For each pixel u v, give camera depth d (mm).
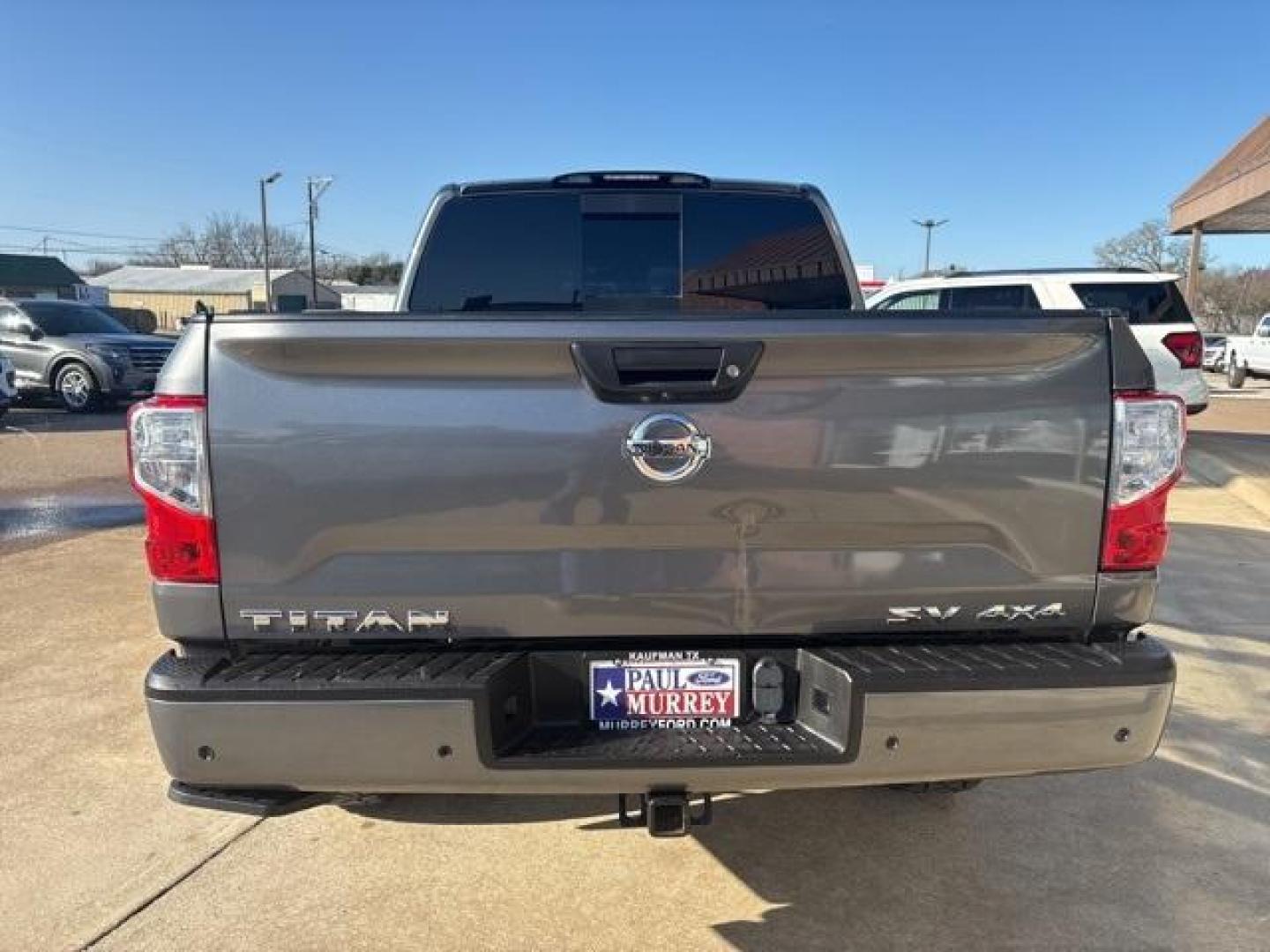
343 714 2215
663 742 2334
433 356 2236
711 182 4391
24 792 3551
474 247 4367
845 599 2375
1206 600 6031
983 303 11758
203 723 2225
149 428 2266
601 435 2275
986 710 2287
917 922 2822
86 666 4758
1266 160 14344
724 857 3160
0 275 63000
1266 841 3273
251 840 3242
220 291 68875
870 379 2297
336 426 2258
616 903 2910
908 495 2328
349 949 2695
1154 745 2367
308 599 2311
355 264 90438
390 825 3344
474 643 2379
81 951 2680
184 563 2301
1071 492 2359
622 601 2338
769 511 2318
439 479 2271
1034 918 2846
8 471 10680
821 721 2365
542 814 3416
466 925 2801
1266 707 4375
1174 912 2869
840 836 3297
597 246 4387
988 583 2381
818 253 4469
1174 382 11227
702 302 4430
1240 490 9805
